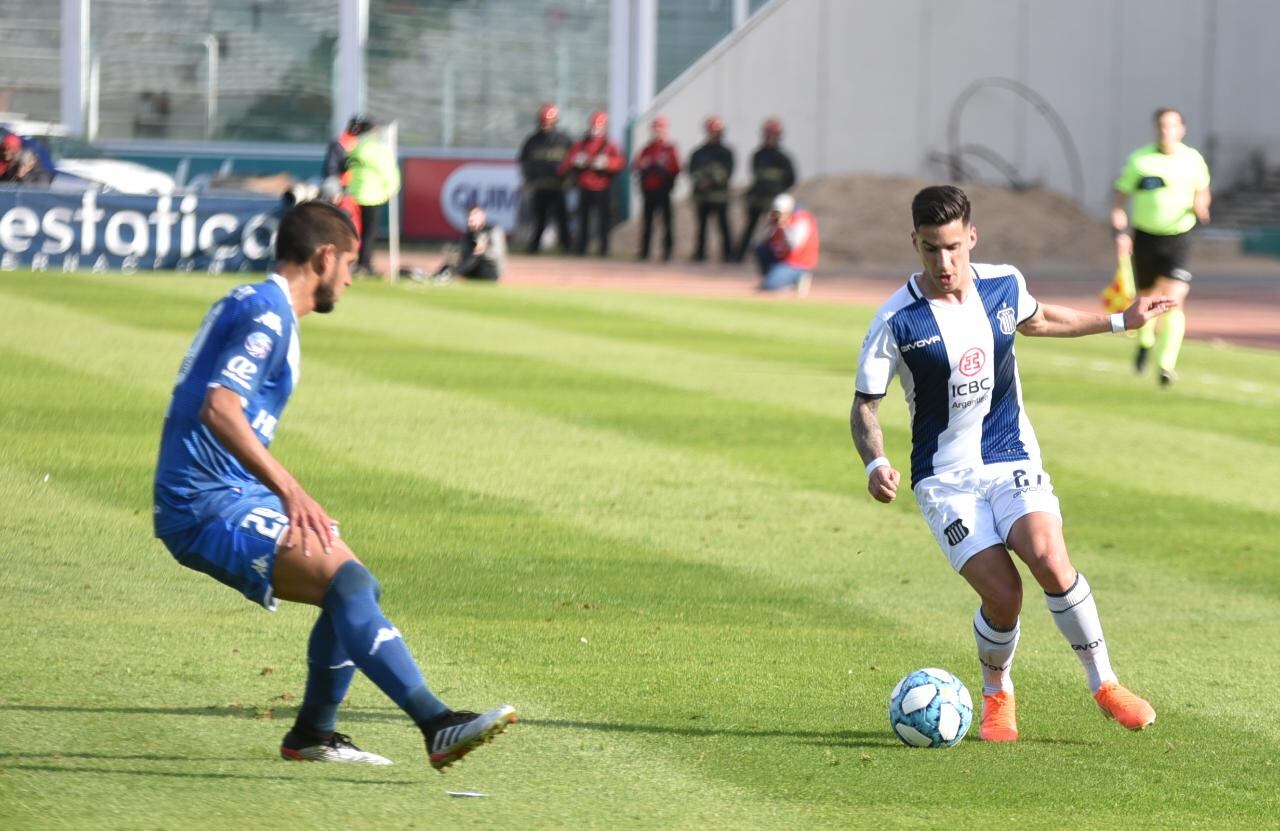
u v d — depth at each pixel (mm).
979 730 20078
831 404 47594
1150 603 27281
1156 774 18531
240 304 16891
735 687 21656
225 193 84812
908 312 19469
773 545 30656
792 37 135000
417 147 135875
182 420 16938
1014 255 127062
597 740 19188
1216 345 68438
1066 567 19125
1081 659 19562
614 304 76375
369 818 16219
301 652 22609
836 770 18328
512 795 17125
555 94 136750
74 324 59062
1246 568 29844
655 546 30234
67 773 17250
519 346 58812
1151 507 35188
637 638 24031
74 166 107875
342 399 45625
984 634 19656
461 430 41562
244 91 135000
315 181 134875
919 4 136250
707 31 143250
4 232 82062
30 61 133500
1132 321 20203
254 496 17062
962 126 138000
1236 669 23328
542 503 33562
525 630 24250
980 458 19734
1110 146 140375
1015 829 16531
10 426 39375
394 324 64250
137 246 83188
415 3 134625
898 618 25750
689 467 37938
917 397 19750
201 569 17094
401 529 30781
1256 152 142750
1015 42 138250
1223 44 141375
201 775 17391
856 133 136500
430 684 21297
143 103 135000
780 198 88000
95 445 37500
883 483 18984
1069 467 39594
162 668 21562
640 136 131750
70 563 27297
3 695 20062
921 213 19016
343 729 19391
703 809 16859
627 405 46344
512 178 127312
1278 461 40969
